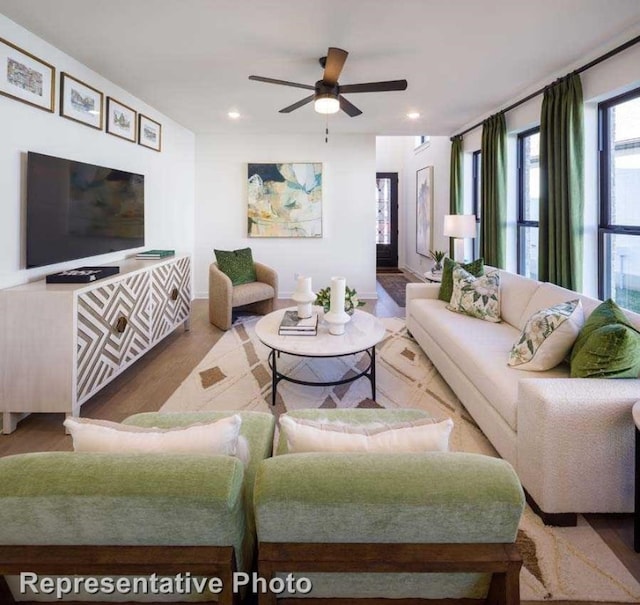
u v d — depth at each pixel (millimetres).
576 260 3445
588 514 1841
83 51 3176
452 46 3105
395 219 10156
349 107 3562
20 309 2508
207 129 6023
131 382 3344
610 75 3104
